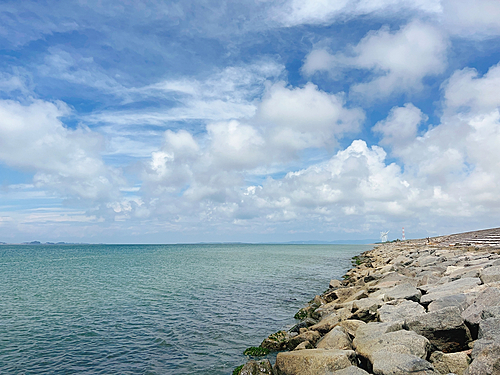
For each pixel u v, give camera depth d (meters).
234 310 21.00
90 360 13.12
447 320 8.99
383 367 7.59
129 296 25.88
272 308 21.53
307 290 28.77
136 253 113.44
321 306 19.19
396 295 14.70
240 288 29.64
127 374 11.84
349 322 12.39
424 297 12.50
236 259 74.62
